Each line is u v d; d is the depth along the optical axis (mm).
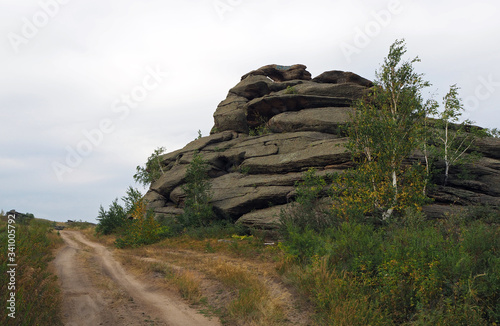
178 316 8562
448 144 22922
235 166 31703
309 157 24766
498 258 7449
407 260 8430
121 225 34281
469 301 6559
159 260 16297
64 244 26047
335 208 18203
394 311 7328
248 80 40188
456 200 20516
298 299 9094
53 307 7762
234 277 11156
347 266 9820
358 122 20266
